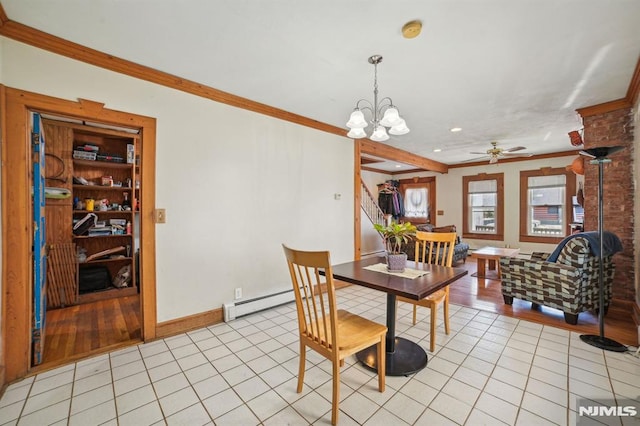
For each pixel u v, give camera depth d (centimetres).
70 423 158
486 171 736
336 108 343
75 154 368
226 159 302
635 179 309
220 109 297
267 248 338
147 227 252
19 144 196
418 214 876
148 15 180
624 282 325
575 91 295
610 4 169
